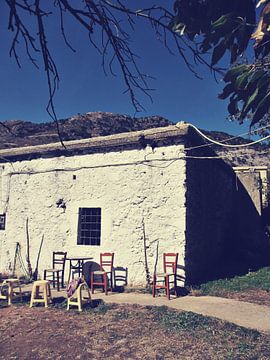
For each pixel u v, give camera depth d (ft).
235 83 5.36
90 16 5.43
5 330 19.77
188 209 28.81
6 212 36.65
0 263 36.04
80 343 17.52
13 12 4.73
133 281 29.25
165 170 29.55
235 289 27.04
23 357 16.25
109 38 5.78
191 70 6.24
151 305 23.04
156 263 28.60
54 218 33.88
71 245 32.50
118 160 31.73
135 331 18.80
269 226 45.21
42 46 4.98
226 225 42.16
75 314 22.07
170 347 16.69
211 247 35.32
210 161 36.40
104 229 31.17
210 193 36.11
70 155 34.24
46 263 33.55
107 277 30.17
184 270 27.40
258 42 4.97
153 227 29.25
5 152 37.06
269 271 33.60
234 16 5.47
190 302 23.88
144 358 15.65
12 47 4.98
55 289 30.32
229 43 5.67
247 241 44.27
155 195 29.63
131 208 30.40
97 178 32.42
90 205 32.27
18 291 29.07
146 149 30.66
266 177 48.70
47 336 18.57
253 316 20.75
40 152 35.32
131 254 29.73
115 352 16.40
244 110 5.38
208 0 6.09
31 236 34.81
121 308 22.77
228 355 15.60
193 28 6.25
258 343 16.83
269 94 5.13
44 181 35.09
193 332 18.28
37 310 23.34
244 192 46.09
